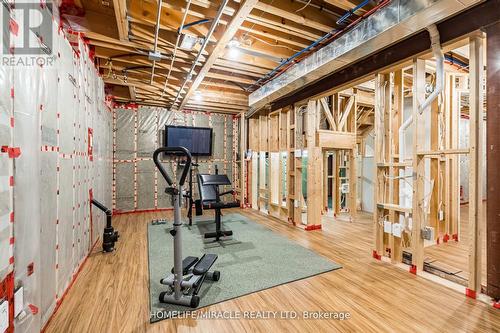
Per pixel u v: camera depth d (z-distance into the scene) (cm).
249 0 218
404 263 286
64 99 223
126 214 588
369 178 612
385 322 185
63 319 187
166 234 412
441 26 235
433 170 369
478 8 211
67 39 239
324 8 281
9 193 133
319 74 342
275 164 576
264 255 317
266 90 458
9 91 134
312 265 286
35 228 158
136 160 619
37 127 164
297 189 480
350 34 272
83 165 288
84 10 275
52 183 193
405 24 224
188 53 347
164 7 265
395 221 295
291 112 510
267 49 358
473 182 218
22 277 144
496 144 205
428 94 274
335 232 430
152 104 622
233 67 420
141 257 311
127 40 298
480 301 211
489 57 207
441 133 368
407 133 460
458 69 392
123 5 231
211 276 249
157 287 234
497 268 204
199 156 680
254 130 674
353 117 520
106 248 327
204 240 380
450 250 339
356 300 214
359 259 306
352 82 348
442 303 209
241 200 672
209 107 648
